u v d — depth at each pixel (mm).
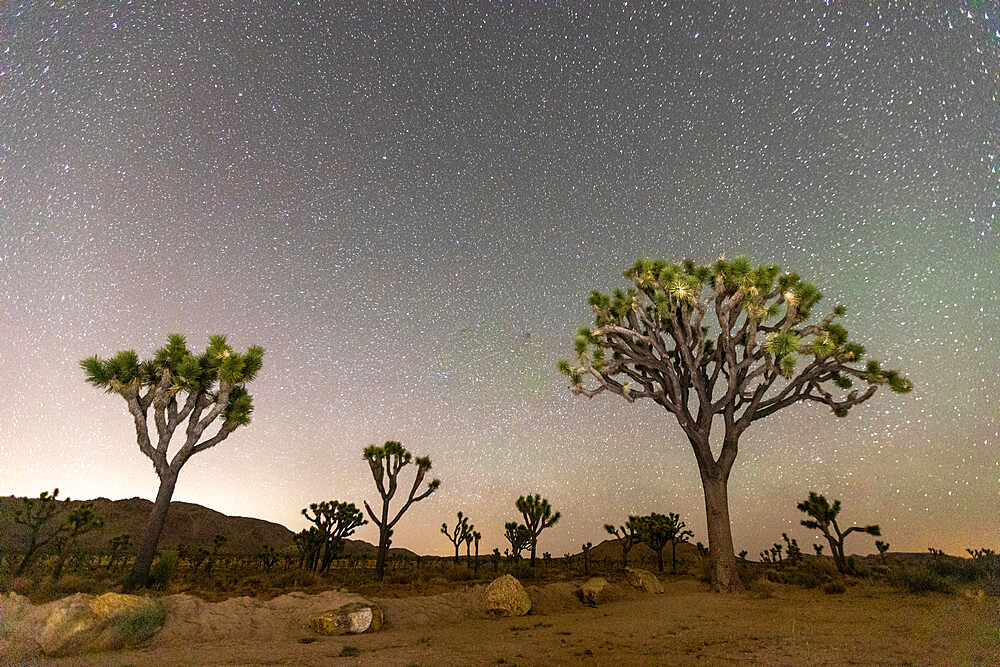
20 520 17203
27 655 5895
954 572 15344
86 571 16969
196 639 7230
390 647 7027
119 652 6434
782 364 14867
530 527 29547
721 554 15188
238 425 14656
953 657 5562
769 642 7035
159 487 13648
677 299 17031
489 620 9836
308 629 8102
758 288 16234
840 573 18781
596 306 18188
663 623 9219
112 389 13594
